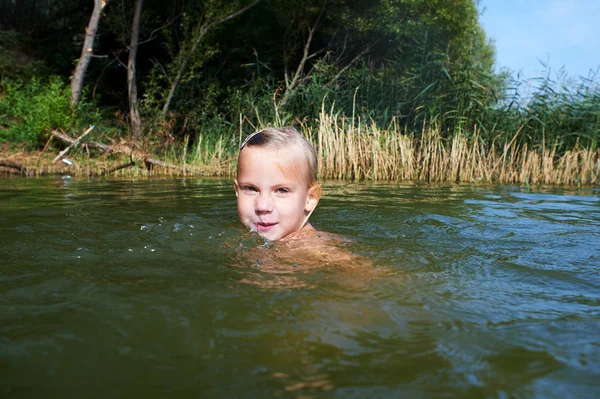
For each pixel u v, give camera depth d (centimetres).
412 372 97
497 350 108
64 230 239
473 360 103
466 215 337
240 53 1603
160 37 1617
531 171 810
